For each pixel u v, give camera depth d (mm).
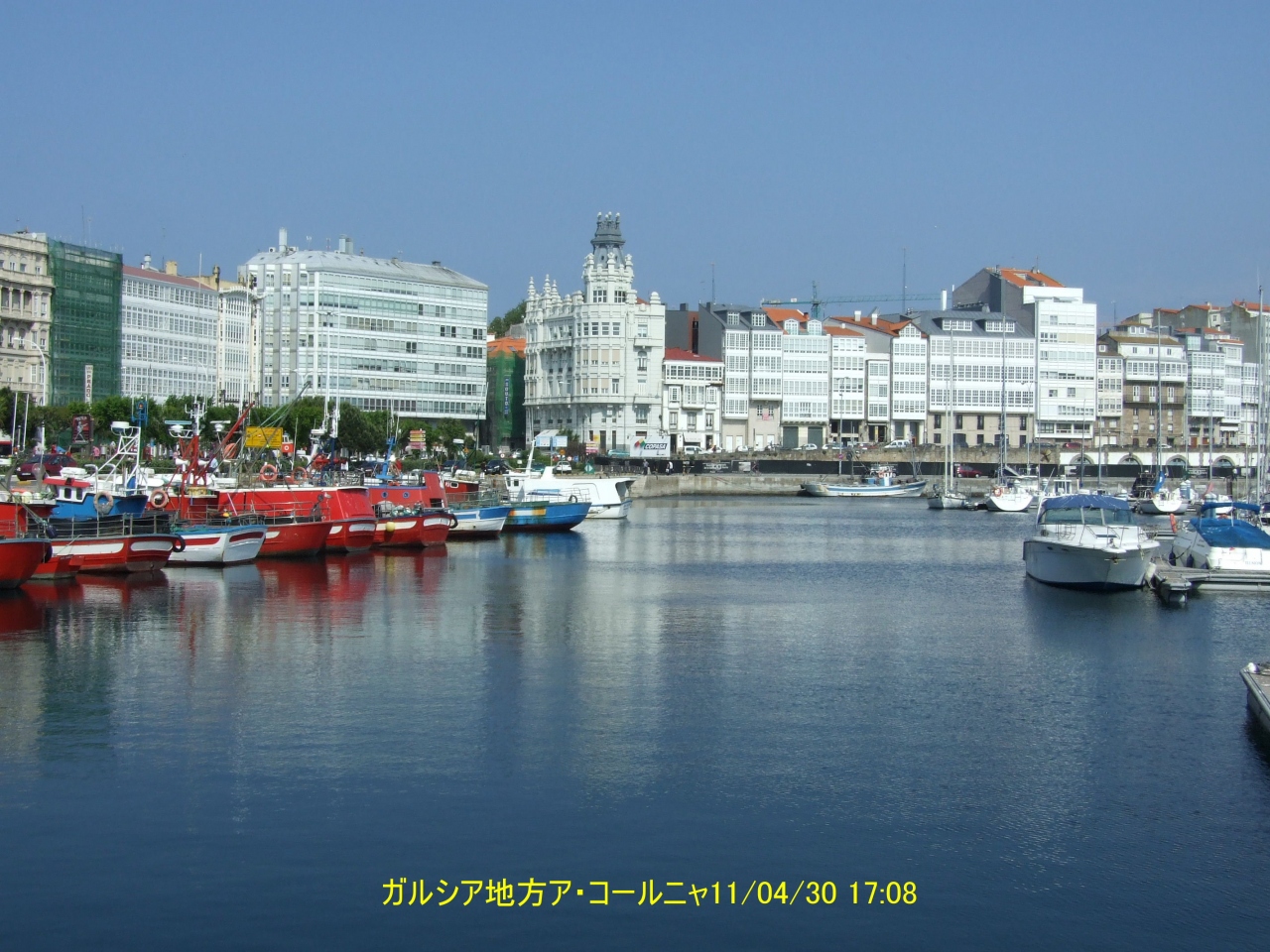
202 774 41250
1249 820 38844
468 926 31797
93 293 193500
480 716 48594
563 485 149875
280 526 92625
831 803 39812
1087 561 85312
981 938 31797
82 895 32812
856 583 92875
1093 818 38906
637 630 68562
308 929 31500
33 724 46531
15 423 126500
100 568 78188
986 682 56031
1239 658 61656
